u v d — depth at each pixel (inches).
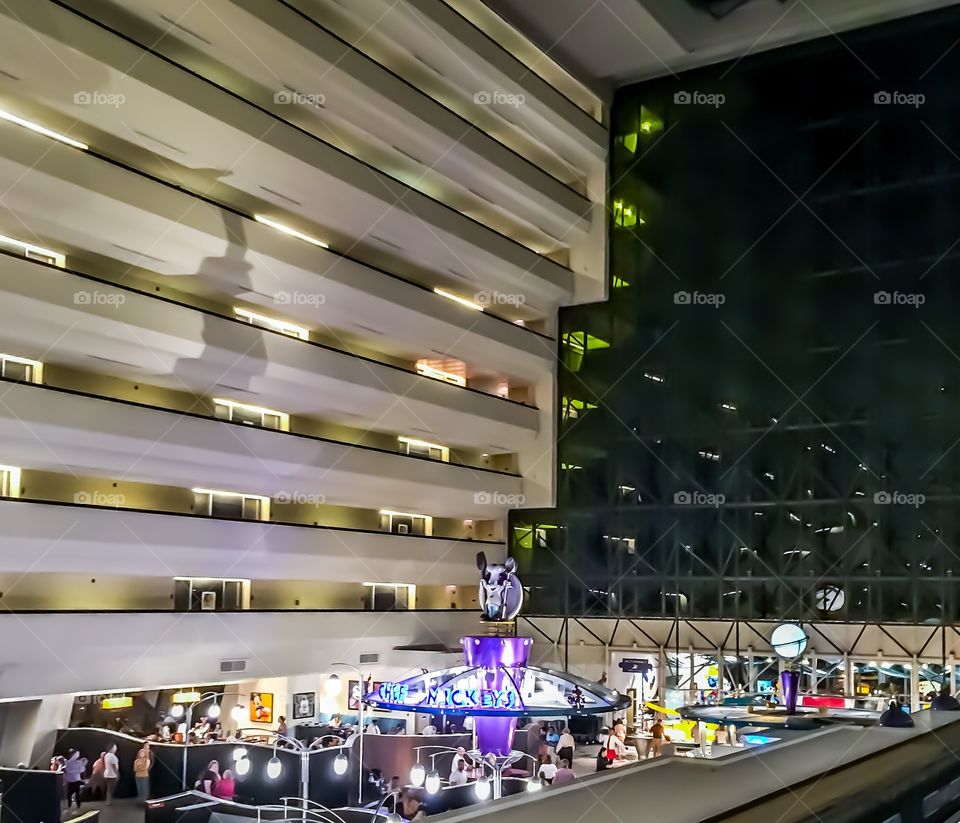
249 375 1185.4
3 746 1107.9
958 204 1480.1
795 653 741.9
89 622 1008.9
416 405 1437.0
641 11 1459.2
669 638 1565.0
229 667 1182.9
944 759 185.8
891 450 1481.3
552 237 1700.3
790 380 1565.0
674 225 1675.7
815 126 1583.4
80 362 1040.8
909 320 1494.8
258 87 1189.1
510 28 1507.1
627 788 137.3
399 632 1475.1
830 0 1464.1
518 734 1242.0
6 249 983.0
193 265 1104.2
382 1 1245.7
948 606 1406.3
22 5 845.8
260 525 1223.5
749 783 141.8
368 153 1365.7
